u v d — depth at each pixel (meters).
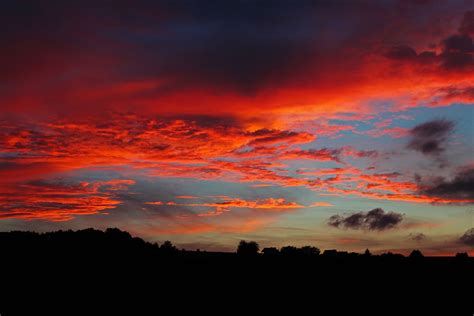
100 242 95.69
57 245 91.06
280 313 67.12
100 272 80.81
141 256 93.00
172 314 65.12
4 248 85.50
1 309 61.91
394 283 82.06
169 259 93.88
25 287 70.50
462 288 78.75
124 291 73.38
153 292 74.12
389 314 66.31
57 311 63.12
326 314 66.56
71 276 77.31
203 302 71.06
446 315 65.75
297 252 103.25
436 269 90.00
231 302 71.25
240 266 92.19
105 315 63.00
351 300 73.44
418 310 68.44
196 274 85.69
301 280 83.88
